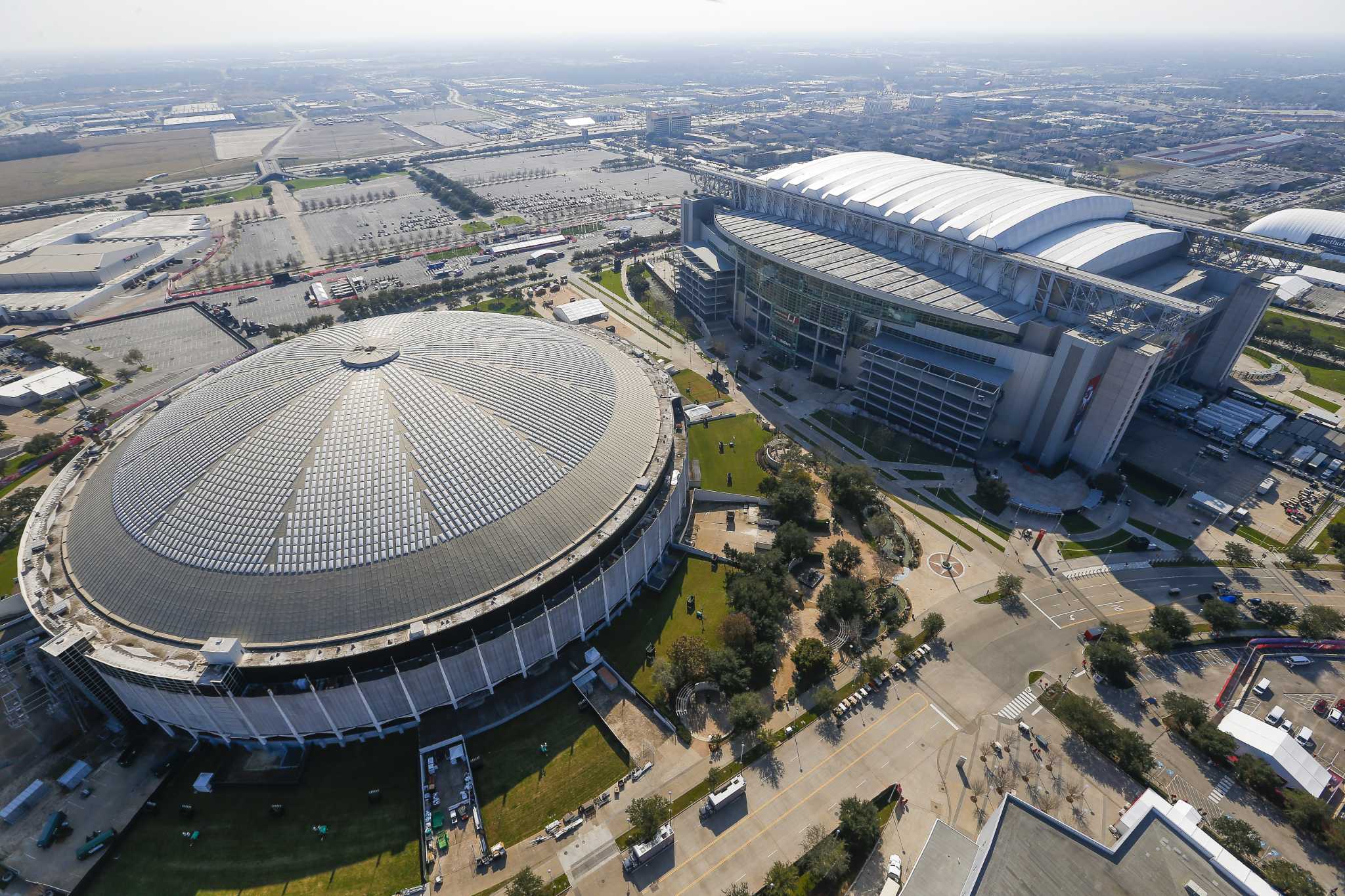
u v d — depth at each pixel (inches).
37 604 3757.4
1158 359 5275.6
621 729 3846.0
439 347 5177.2
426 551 3826.3
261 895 3147.1
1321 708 3959.2
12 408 7185.0
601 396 5231.3
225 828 3388.3
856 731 3873.0
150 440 4581.7
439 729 3821.4
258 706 3442.4
